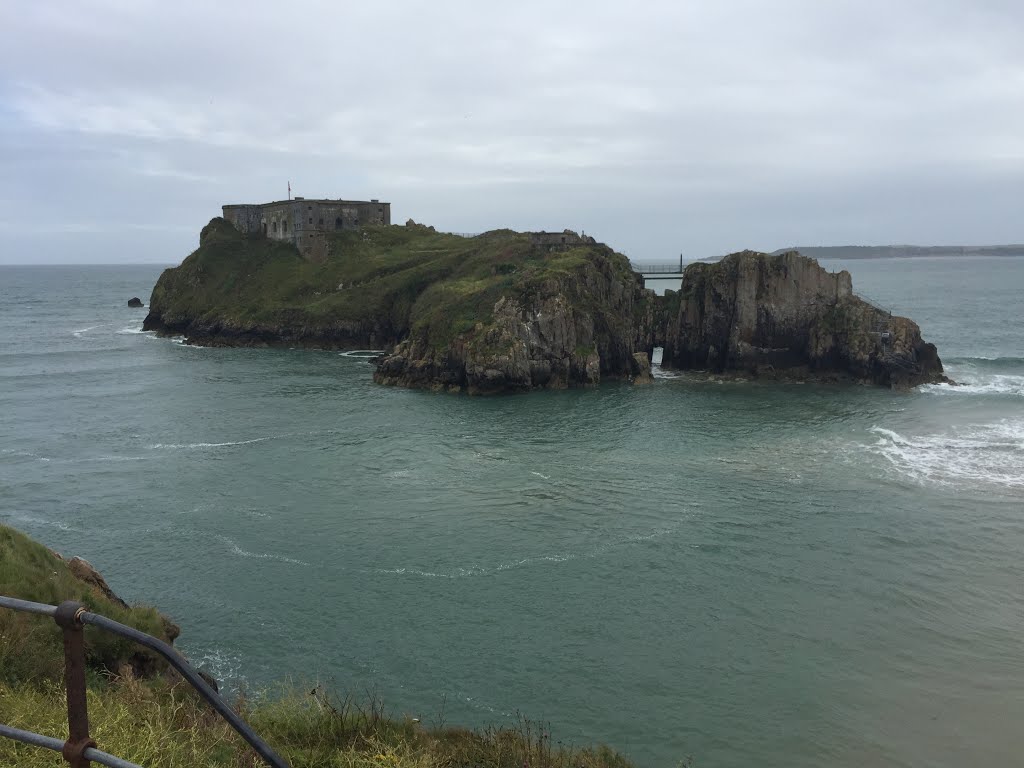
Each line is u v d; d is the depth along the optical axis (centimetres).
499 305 9106
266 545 4088
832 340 9200
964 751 2436
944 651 3002
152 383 9188
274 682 2750
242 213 16538
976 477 5081
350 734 1669
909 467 5338
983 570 3684
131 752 1092
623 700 2722
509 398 8381
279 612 3362
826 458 5612
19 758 1002
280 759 652
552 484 5084
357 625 3247
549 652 3030
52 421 7125
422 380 8981
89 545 4106
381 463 5647
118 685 1662
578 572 3725
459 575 3706
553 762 1872
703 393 8538
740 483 5044
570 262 10462
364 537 4184
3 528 2262
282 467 5550
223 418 7231
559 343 9081
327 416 7338
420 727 1952
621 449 6003
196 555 3962
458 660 2980
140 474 5394
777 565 3772
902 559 3819
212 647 3081
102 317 18662
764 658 2972
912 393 8206
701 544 4034
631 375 9412
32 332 15212
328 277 14050
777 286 9488
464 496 4859
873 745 2472
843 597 3441
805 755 2430
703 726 2575
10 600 681
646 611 3338
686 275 10394
